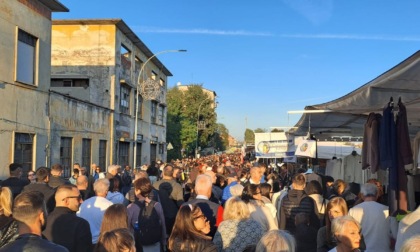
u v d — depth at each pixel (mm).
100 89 23609
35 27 14969
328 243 4660
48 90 15844
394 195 5336
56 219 4273
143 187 5840
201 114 57812
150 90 28188
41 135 15242
